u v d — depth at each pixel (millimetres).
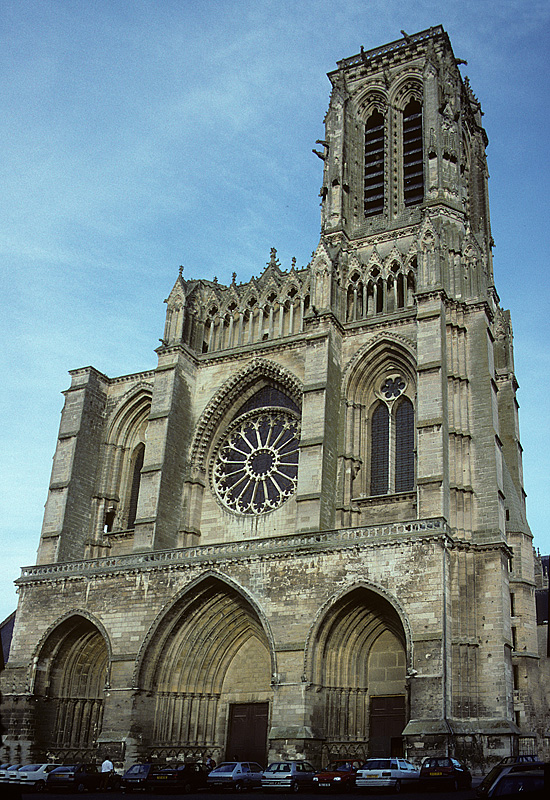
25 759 64062
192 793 50281
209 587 63875
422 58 92625
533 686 66250
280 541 62312
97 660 70875
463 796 41906
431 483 61219
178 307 81688
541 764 34031
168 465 73500
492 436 65188
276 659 57938
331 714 57906
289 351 75938
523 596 68938
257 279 83062
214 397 77875
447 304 70625
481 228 93250
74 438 79312
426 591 55062
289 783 48531
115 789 55906
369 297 77375
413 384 70812
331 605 57625
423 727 51344
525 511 78812
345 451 69938
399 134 89625
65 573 69500
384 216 84375
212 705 65875
